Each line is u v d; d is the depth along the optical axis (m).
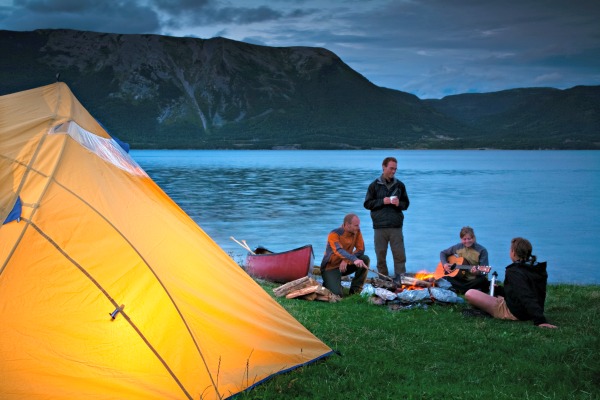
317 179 77.94
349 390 5.24
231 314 5.50
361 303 9.45
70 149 5.46
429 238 28.03
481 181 79.31
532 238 28.91
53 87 6.47
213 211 38.38
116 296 4.70
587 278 19.36
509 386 5.40
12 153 5.20
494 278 9.07
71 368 4.34
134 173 6.24
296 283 10.03
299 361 5.74
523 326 7.72
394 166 11.23
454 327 7.71
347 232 10.49
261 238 26.92
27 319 4.38
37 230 4.68
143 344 4.63
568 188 66.44
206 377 4.79
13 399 4.10
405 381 5.55
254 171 100.31
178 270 5.34
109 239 4.92
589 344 6.37
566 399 5.02
